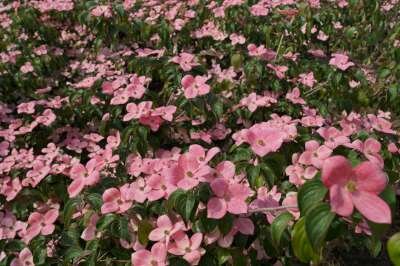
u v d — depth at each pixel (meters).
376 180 1.43
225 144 3.65
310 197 1.54
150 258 2.15
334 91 3.79
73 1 5.45
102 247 2.44
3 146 3.67
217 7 4.88
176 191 2.08
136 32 4.96
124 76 4.08
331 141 2.45
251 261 2.38
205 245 2.22
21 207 3.14
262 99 3.47
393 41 4.59
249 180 2.45
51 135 3.86
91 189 2.57
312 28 4.71
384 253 3.12
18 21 5.20
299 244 1.68
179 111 3.40
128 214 2.36
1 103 4.18
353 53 4.92
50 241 2.70
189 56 3.72
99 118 3.94
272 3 4.84
